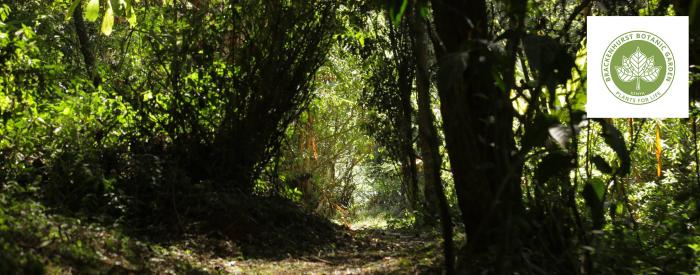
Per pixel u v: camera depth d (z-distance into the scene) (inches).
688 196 280.1
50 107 320.8
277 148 387.5
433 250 281.0
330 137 649.0
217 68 372.5
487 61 178.4
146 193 322.7
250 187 373.7
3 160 287.4
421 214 468.4
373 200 822.5
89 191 299.4
